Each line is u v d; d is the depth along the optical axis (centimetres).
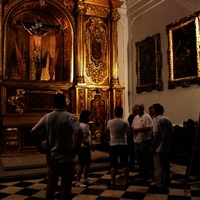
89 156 517
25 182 550
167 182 491
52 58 929
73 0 922
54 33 938
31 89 840
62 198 309
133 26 991
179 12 764
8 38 863
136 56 961
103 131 930
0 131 775
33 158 719
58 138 312
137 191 473
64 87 885
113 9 966
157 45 844
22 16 893
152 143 481
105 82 958
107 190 481
